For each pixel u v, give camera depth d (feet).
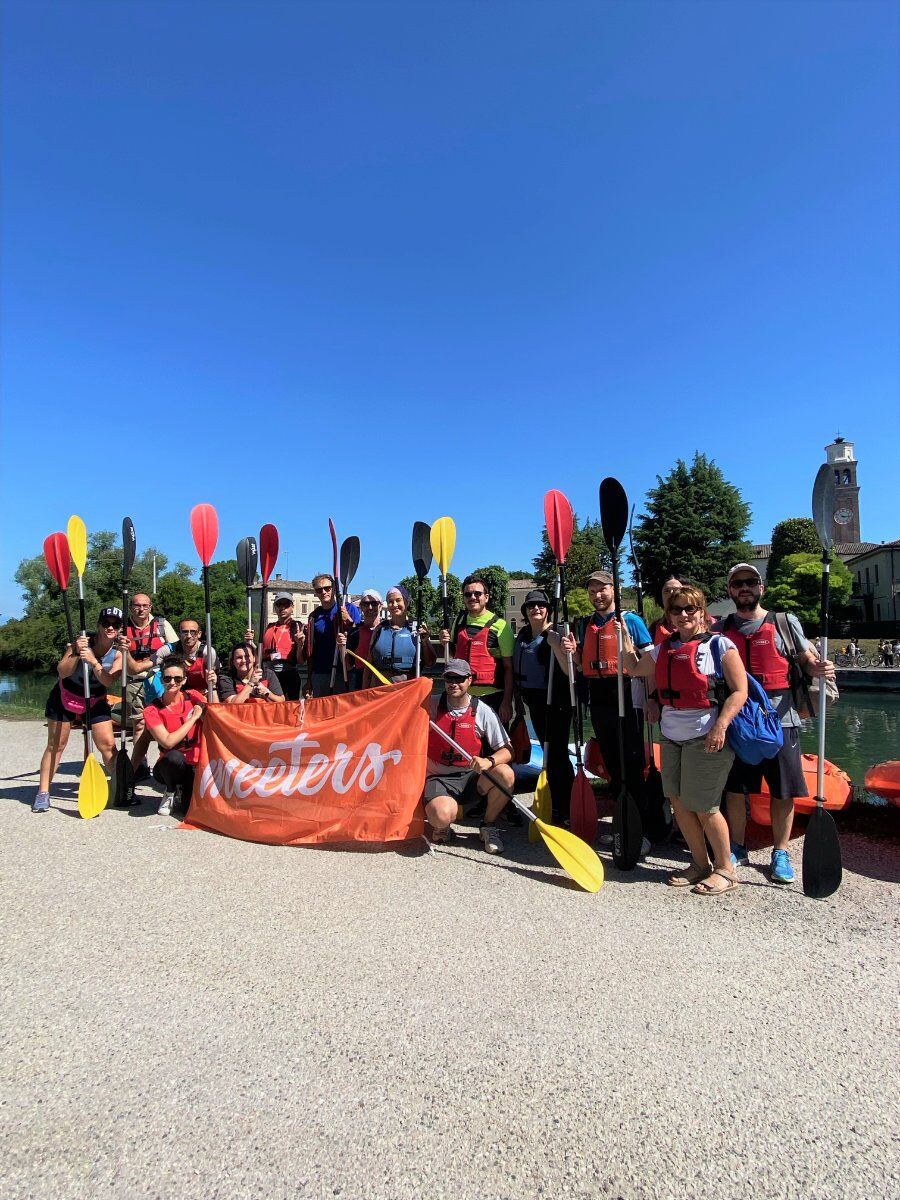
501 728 16.85
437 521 21.75
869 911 12.60
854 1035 8.78
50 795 21.75
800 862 15.20
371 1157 6.66
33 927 11.72
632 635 17.30
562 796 18.78
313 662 24.50
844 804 17.17
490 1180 6.40
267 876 14.26
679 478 162.71
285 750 17.16
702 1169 6.57
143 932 11.55
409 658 20.84
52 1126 7.03
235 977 10.07
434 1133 6.99
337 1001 9.45
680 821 14.06
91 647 20.08
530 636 20.40
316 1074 7.89
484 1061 8.17
